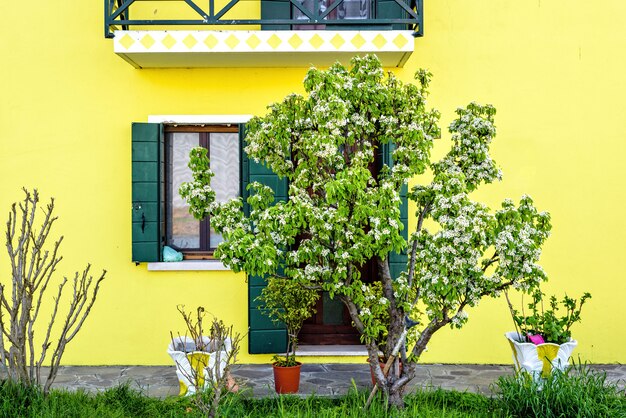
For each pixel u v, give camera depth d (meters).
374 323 4.75
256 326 6.67
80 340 6.80
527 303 6.88
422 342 4.75
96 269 6.82
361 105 4.71
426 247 4.72
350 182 4.23
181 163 7.00
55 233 6.80
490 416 4.89
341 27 6.94
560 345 5.53
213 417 4.49
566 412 4.74
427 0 6.89
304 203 4.30
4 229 6.78
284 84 6.88
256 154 4.85
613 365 6.82
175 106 6.84
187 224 7.01
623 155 6.88
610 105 6.87
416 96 4.88
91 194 6.82
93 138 6.82
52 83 6.80
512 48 6.87
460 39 6.88
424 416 4.62
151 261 6.66
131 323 6.81
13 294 4.83
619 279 6.88
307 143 4.51
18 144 6.79
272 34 6.27
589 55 6.87
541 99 6.87
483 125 4.87
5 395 4.64
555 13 6.87
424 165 4.70
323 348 6.91
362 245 4.38
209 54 6.35
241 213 4.83
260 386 5.99
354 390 5.40
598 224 6.89
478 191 6.88
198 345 5.65
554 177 6.88
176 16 6.89
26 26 6.79
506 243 4.26
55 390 5.13
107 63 6.82
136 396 5.33
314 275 4.57
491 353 6.87
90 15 6.81
